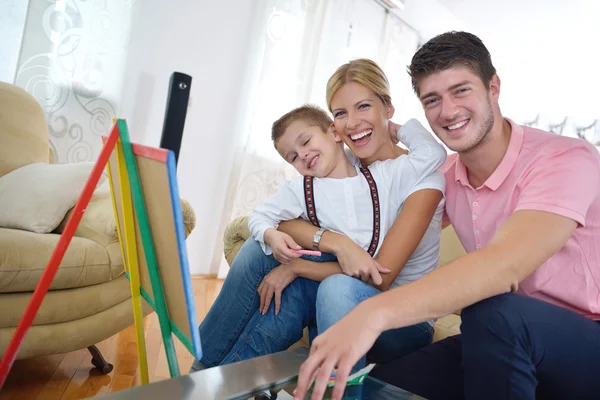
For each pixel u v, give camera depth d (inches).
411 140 56.4
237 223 68.9
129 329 83.0
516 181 45.3
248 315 54.2
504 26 185.9
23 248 52.9
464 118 46.2
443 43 46.0
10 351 32.0
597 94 202.7
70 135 102.2
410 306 31.9
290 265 52.6
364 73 58.2
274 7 130.1
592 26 172.2
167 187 28.6
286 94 138.2
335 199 54.6
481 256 34.0
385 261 48.8
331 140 58.2
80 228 66.0
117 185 39.6
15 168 76.3
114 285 62.4
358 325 30.7
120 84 107.9
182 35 118.3
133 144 33.2
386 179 54.1
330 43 150.1
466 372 34.1
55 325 56.7
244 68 132.4
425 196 51.4
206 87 125.0
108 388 59.8
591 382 34.7
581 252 43.0
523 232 36.4
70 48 99.8
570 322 34.0
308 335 59.2
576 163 41.2
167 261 32.9
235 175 133.1
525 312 32.9
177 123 82.0
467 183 51.2
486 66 46.4
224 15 125.3
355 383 33.9
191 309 29.9
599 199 42.5
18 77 94.7
